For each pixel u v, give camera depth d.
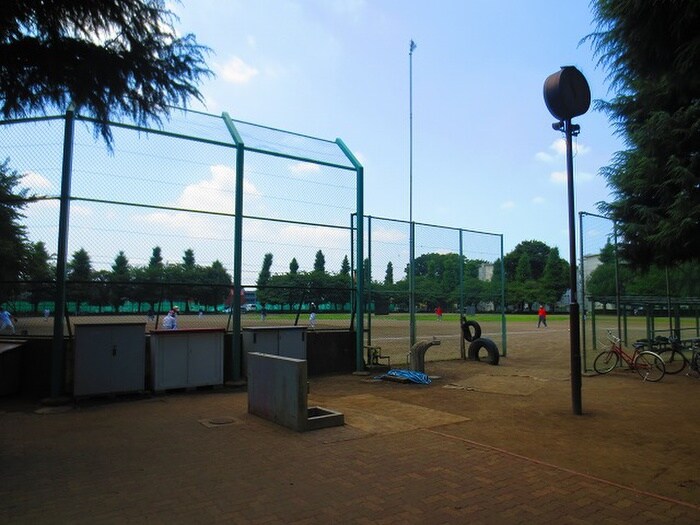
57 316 8.84
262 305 11.32
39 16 5.11
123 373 9.05
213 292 10.50
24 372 9.31
